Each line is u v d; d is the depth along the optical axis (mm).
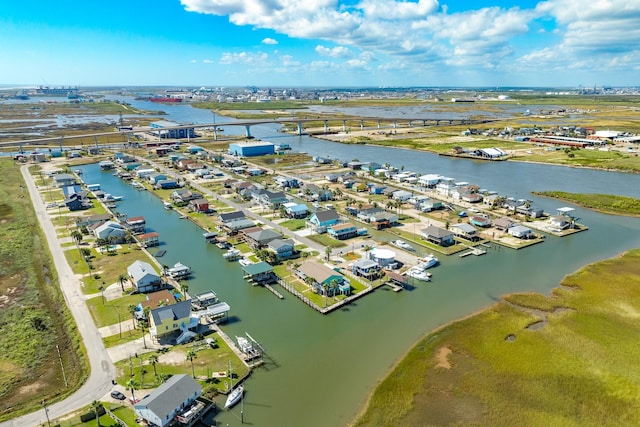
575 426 52188
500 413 54344
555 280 92188
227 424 52250
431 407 55531
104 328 71812
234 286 89500
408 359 65438
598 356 65438
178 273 92625
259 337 71250
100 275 91625
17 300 82500
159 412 50031
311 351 67562
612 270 95750
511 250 108688
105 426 50906
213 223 127375
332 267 96625
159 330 68562
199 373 60969
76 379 60031
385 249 103875
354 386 59500
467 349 67812
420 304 82438
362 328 74312
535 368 62875
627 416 53531
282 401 56344
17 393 57094
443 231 112250
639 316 76812
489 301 83312
